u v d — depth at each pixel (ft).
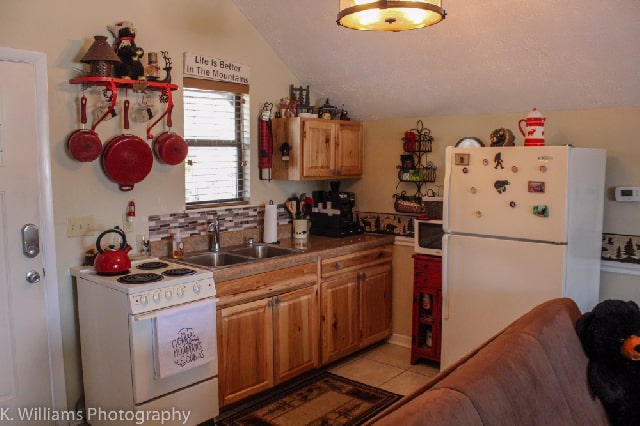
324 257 12.02
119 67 9.75
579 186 9.78
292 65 13.47
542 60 10.30
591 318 6.97
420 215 13.61
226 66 11.97
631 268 10.74
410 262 13.97
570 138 11.35
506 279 10.23
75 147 9.33
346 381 11.93
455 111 12.87
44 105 9.14
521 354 5.90
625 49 9.34
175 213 11.28
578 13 8.94
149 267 9.70
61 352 9.62
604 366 6.73
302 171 12.79
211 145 12.14
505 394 5.23
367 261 13.29
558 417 5.77
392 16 6.79
